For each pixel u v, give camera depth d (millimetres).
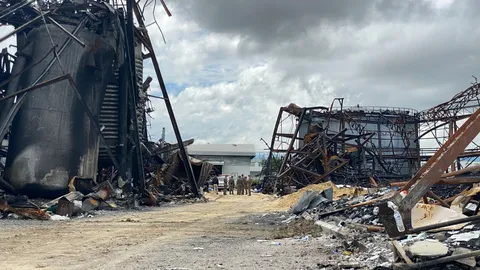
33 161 26172
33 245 12008
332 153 45688
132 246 12000
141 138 37125
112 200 28250
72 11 29219
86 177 27625
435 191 19469
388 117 58375
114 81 32062
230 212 26062
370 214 15172
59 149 26844
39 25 29000
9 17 28203
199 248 11641
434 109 51312
